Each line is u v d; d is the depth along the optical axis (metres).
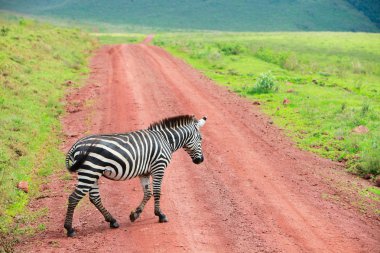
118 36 102.50
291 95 26.03
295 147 17.69
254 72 34.72
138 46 53.62
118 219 10.91
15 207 11.42
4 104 18.59
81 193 9.41
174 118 10.94
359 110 21.81
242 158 16.14
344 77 33.38
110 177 9.73
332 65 39.94
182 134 10.98
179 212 11.45
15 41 31.77
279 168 15.27
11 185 12.20
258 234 10.41
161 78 31.47
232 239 10.07
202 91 27.77
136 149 9.79
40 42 34.38
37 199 12.09
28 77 24.59
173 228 10.45
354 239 10.36
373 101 24.80
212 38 77.19
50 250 9.21
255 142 18.09
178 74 33.50
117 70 33.88
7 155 13.84
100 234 10.01
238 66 37.56
